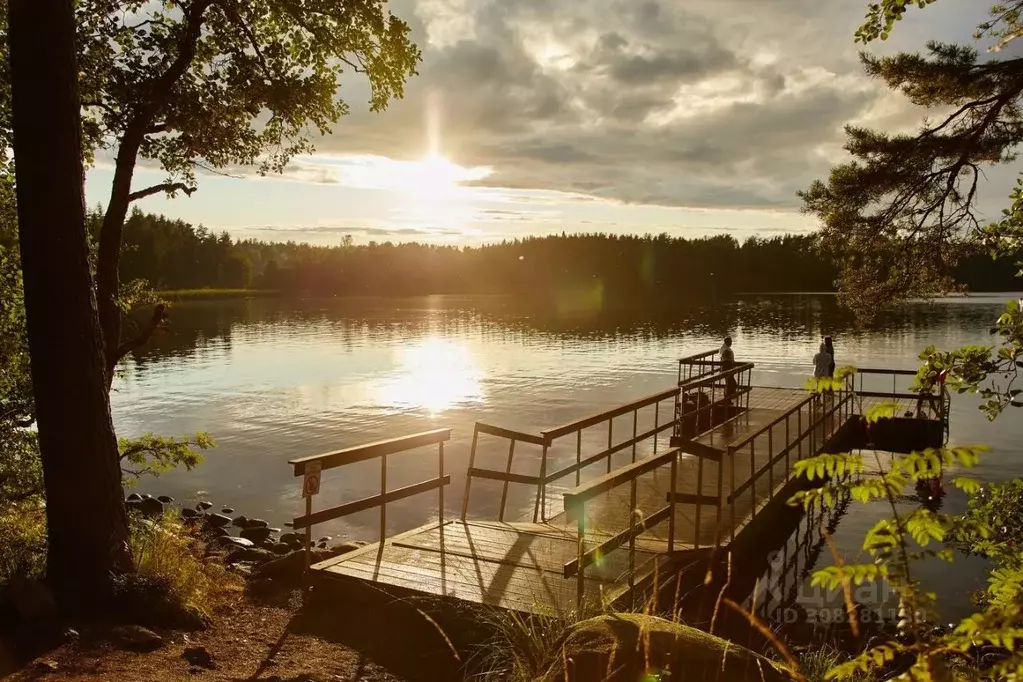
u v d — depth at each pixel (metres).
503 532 7.57
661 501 10.05
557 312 91.25
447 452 19.80
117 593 5.75
